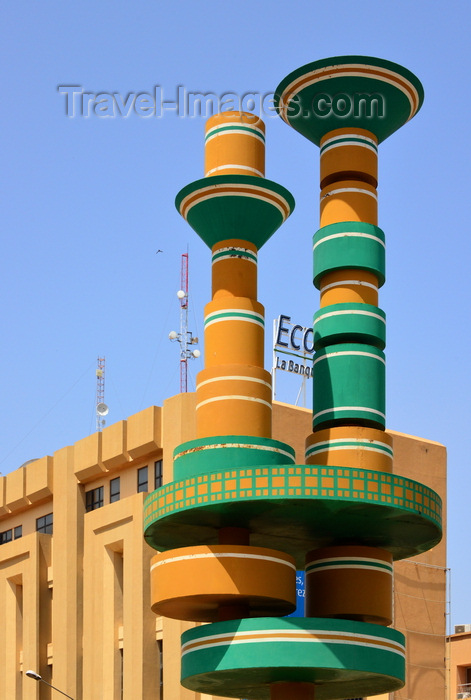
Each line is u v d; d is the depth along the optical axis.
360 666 51.47
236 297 57.12
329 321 57.75
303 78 59.75
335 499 51.22
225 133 59.44
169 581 52.59
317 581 55.00
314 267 59.25
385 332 58.31
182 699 69.75
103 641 76.31
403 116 61.25
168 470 74.31
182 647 54.66
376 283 59.09
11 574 85.56
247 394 55.34
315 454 55.91
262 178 57.38
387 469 55.69
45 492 84.69
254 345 56.66
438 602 83.62
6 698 83.50
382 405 57.03
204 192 57.44
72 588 80.19
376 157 60.81
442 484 86.19
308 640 51.22
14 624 84.94
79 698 77.81
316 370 57.78
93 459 80.75
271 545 57.66
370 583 54.38
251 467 51.59
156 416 76.75
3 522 90.62
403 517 53.28
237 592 51.56
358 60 58.97
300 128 61.78
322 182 60.41
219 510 52.56
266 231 58.59
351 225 58.50
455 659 95.31
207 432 55.16
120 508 76.94
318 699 58.72
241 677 53.66
